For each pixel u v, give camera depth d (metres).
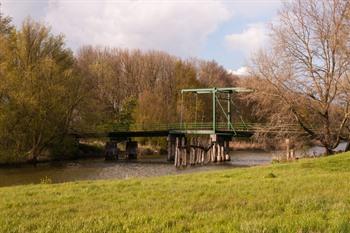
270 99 35.03
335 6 33.06
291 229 7.72
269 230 7.62
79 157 59.22
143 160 57.00
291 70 34.25
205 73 94.94
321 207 9.97
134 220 9.16
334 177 17.03
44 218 10.03
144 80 92.62
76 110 58.41
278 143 39.66
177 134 59.03
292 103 34.38
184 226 8.47
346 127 35.84
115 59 95.19
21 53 52.62
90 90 61.38
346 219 8.05
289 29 34.47
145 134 58.78
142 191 14.68
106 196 13.83
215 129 56.00
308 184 14.97
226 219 9.04
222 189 14.44
